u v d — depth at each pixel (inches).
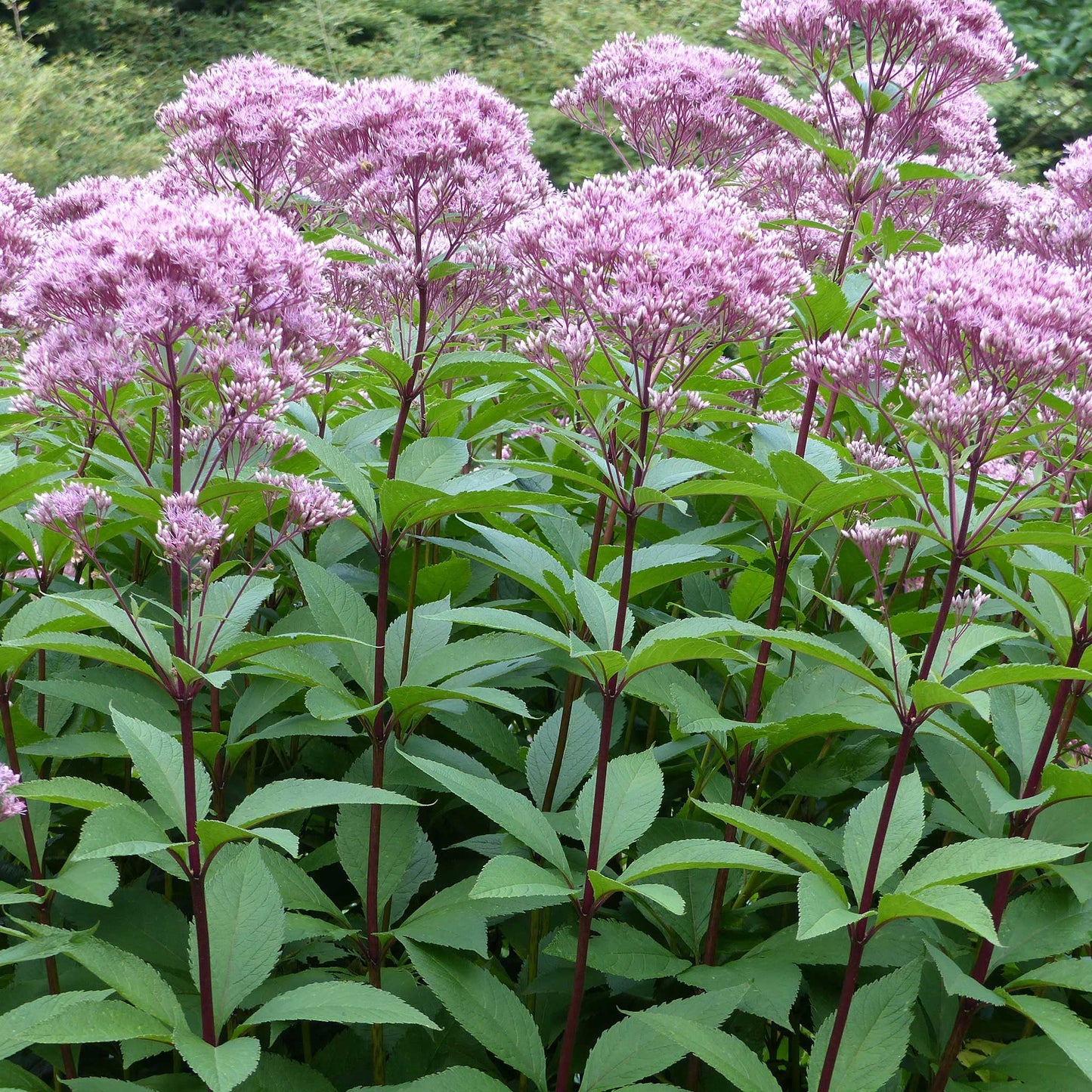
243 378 67.7
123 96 438.6
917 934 68.7
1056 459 69.4
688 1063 69.9
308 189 105.5
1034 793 67.9
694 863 63.4
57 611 70.4
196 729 75.0
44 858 75.3
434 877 76.6
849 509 78.9
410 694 68.4
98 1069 72.1
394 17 472.1
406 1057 69.0
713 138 105.9
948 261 69.2
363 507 70.2
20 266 85.2
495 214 82.5
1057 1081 66.6
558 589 72.5
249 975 65.2
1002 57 93.4
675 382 71.4
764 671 71.7
